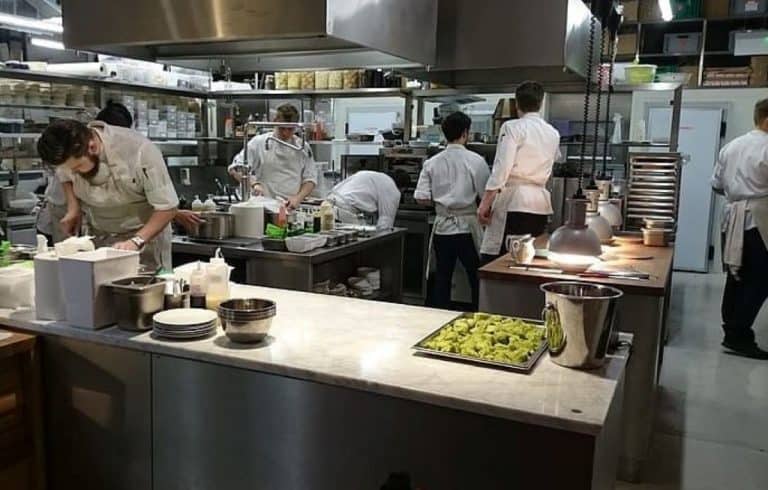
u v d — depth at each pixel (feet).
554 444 4.99
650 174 15.11
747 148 15.29
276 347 6.32
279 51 8.70
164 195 9.54
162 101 20.17
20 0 15.12
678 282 24.48
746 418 12.14
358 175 16.61
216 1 7.28
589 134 18.65
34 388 6.91
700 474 10.04
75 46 8.27
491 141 18.69
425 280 18.63
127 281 6.89
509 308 10.10
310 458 5.91
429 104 25.55
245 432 6.14
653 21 25.05
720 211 25.72
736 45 24.35
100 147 9.23
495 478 5.23
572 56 12.42
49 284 6.95
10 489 6.76
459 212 16.44
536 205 14.07
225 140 21.20
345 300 8.25
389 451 5.58
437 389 5.35
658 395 13.20
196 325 6.47
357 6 7.39
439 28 12.53
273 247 12.41
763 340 17.25
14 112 16.42
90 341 6.67
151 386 6.50
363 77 19.47
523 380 5.62
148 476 6.68
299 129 16.48
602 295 6.12
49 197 13.23
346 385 5.58
